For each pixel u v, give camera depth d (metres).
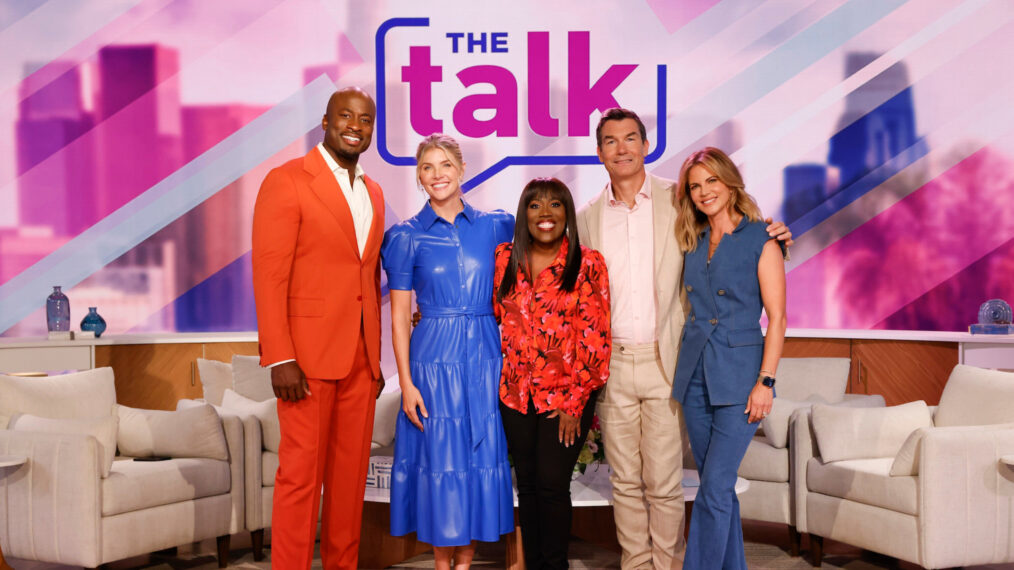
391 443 4.49
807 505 3.96
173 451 4.04
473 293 3.17
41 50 5.54
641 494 3.42
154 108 5.59
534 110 5.59
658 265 3.26
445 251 3.17
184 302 5.64
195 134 5.61
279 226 2.99
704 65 5.55
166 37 5.58
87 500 3.50
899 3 5.47
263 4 5.59
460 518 3.11
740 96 5.55
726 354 3.02
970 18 5.43
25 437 3.63
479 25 5.57
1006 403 3.76
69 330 5.29
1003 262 5.45
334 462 3.19
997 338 4.93
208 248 5.63
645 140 3.36
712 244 3.11
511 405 3.15
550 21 5.56
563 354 3.12
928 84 5.48
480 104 5.59
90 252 5.59
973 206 5.47
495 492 3.14
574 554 4.12
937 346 5.04
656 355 3.30
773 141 5.56
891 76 5.50
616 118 3.29
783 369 4.73
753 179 5.58
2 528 3.70
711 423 3.11
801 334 5.39
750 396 2.98
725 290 3.03
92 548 3.50
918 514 3.43
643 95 5.56
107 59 5.57
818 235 5.57
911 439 3.48
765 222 3.06
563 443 3.13
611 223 3.38
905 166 5.50
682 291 3.28
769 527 4.65
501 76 5.57
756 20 5.53
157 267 5.62
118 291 5.61
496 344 3.21
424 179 3.16
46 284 5.58
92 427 3.65
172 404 5.26
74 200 5.58
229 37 5.59
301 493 3.05
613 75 5.56
